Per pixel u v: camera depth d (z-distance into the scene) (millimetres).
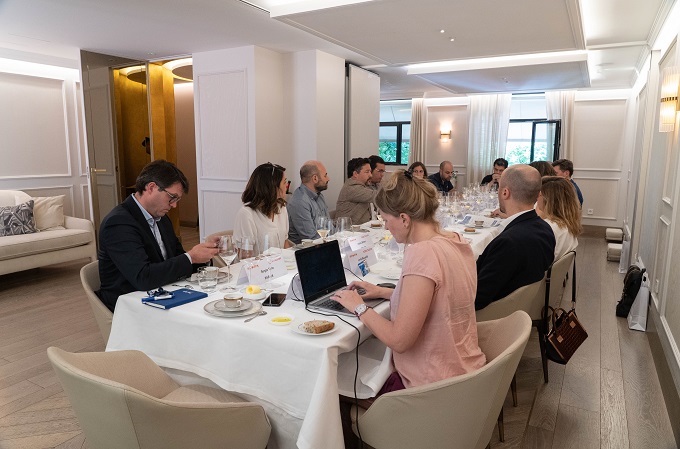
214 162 5945
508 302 2207
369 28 4359
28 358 3049
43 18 4359
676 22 3896
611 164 8312
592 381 2844
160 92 6535
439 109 9914
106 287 2229
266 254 2307
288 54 5852
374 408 1470
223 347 1696
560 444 2223
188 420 1288
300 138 5926
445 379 1364
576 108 8461
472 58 5730
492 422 1500
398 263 2564
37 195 6250
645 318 3645
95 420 1283
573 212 3121
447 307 1481
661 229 3662
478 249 3281
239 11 4156
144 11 4145
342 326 1665
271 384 1615
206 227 6133
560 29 4312
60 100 6441
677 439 2227
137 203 2195
